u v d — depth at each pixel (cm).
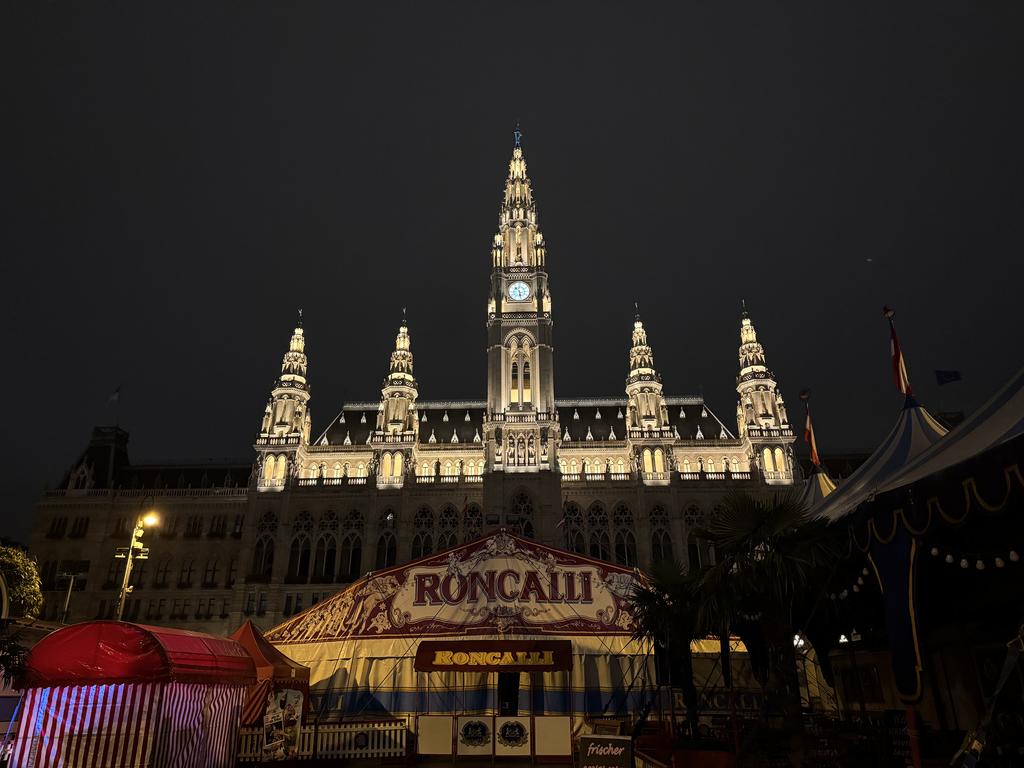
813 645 3142
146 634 2056
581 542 9506
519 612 3397
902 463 2705
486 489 9606
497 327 10988
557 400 11944
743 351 11131
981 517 1623
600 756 2047
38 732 1991
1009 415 1856
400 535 9525
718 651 3341
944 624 2352
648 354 10956
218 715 2356
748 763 1942
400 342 11238
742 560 2136
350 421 11538
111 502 10062
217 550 9750
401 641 3331
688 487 9719
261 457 10119
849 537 2056
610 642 3303
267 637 3650
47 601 9462
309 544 9619
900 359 3116
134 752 1997
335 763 2723
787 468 9900
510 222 11962
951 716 2423
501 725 2767
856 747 1953
